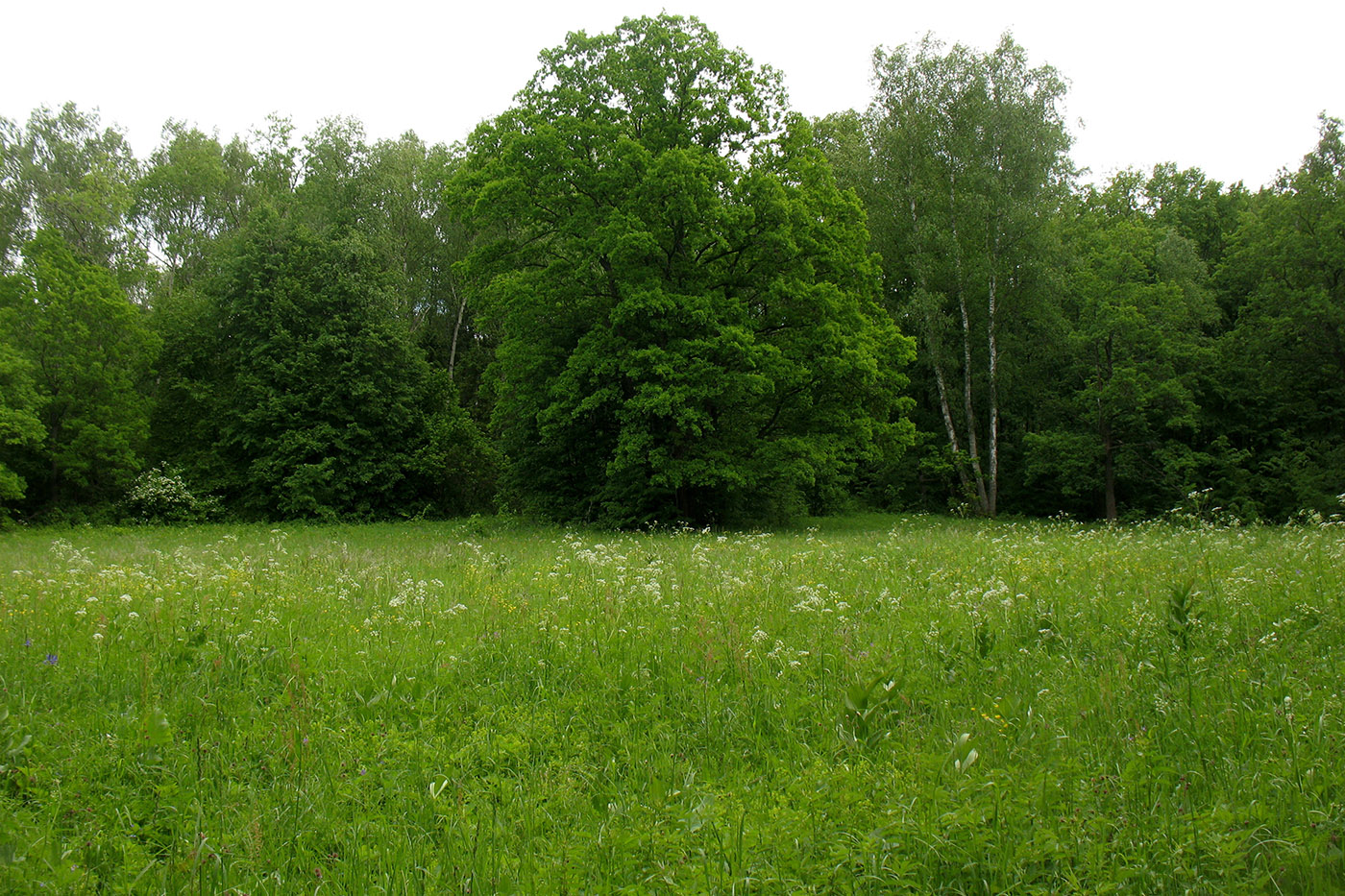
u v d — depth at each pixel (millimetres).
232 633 6930
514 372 27703
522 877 3230
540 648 6668
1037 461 36000
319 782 4230
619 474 27750
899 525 28531
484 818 3791
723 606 7957
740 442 27969
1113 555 10977
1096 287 34188
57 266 31969
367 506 35688
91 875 3287
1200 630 6309
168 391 36812
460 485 38875
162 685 5609
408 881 3295
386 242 40844
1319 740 4141
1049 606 7426
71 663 6113
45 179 41750
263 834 3680
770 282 26156
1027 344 38062
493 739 4883
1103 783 3756
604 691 5699
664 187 23812
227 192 45625
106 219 39531
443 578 11398
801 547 15312
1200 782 3807
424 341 46469
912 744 4430
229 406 36344
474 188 27281
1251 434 34125
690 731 5074
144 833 3740
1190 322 35281
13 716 4844
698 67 25922
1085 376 37000
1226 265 34531
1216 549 11602
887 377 29406
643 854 3328
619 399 25688
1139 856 3164
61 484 32125
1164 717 4652
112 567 11617
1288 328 28953
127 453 32000
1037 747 4293
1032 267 34406
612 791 4230
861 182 37344
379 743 4766
